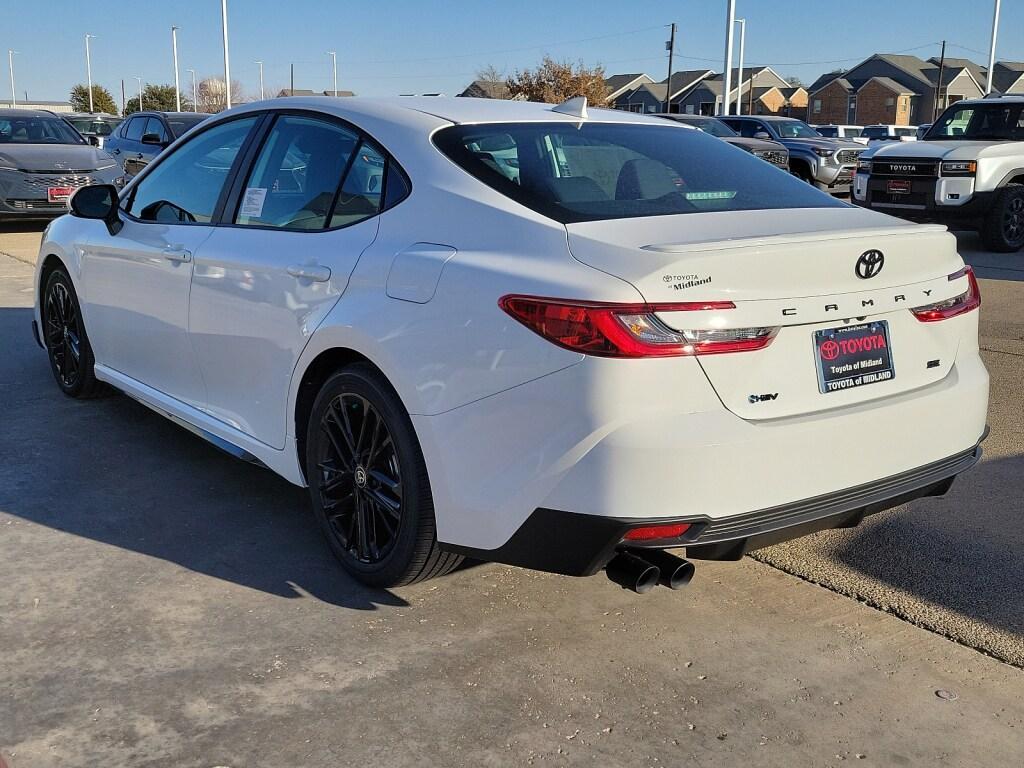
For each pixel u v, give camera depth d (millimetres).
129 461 4438
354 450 3207
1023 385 5844
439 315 2818
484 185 3006
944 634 3055
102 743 2459
